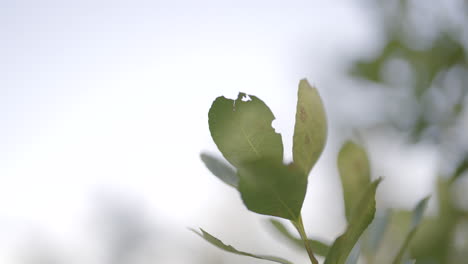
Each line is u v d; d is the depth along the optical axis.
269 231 0.49
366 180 0.49
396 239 0.60
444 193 0.64
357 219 0.41
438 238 0.62
